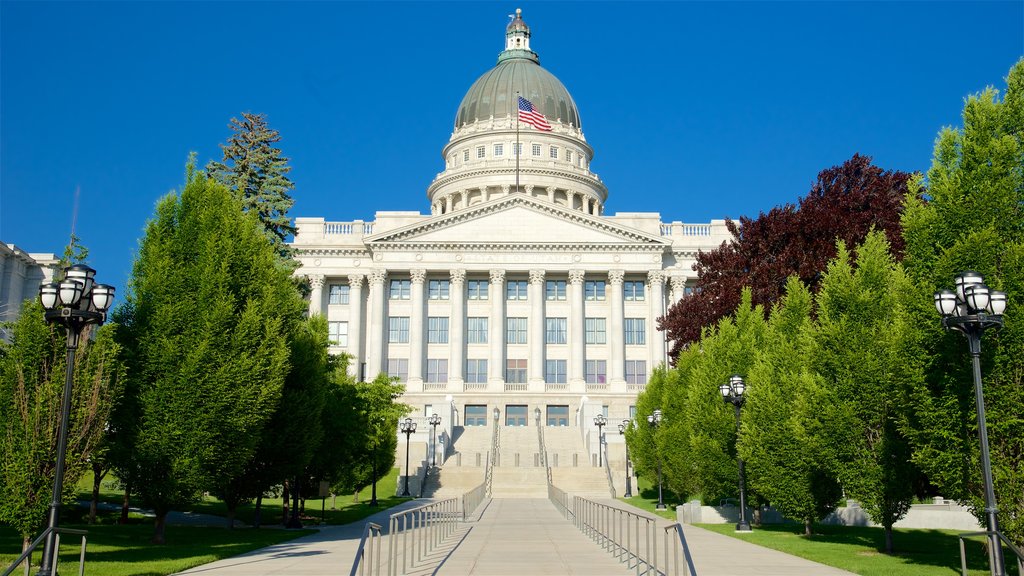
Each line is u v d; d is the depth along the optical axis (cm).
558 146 12588
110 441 2497
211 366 2584
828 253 4462
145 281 2702
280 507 4819
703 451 3628
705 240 9850
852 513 3672
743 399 3319
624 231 9525
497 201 9606
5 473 2125
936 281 2100
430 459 6819
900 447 2466
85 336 2269
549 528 3372
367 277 9788
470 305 9712
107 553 2389
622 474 6462
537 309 9506
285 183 5694
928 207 2223
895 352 2188
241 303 2795
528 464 7119
